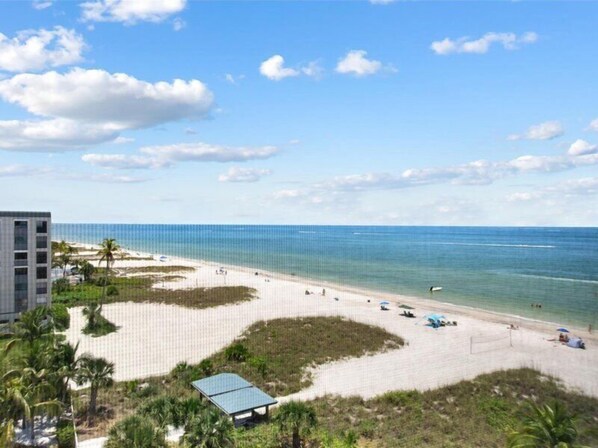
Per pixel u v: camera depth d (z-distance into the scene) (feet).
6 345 112.16
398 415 102.06
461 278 355.15
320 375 131.75
